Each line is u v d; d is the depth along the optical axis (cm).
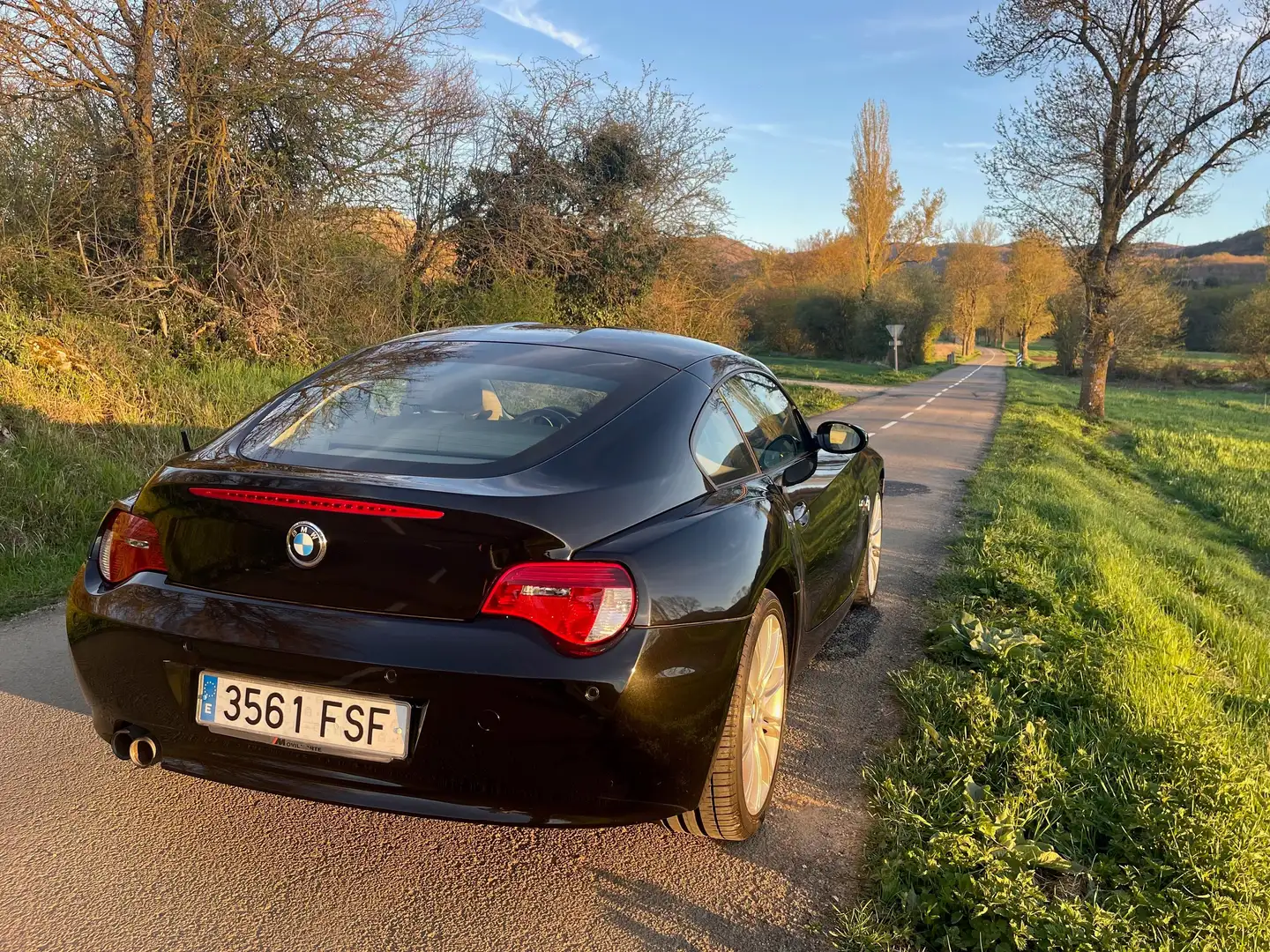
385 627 210
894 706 380
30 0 918
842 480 414
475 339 331
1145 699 372
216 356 1067
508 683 204
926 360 6731
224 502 223
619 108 1767
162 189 1079
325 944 218
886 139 6366
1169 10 2044
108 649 233
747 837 271
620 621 211
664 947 223
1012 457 1353
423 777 210
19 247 932
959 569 607
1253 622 650
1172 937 228
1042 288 7888
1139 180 2200
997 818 266
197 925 223
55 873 241
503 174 1617
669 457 260
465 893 242
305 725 215
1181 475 1533
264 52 1087
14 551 543
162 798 284
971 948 223
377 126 1223
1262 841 269
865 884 252
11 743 314
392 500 211
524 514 214
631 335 343
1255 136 2016
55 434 684
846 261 6950
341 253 1292
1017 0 2147
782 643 292
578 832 276
